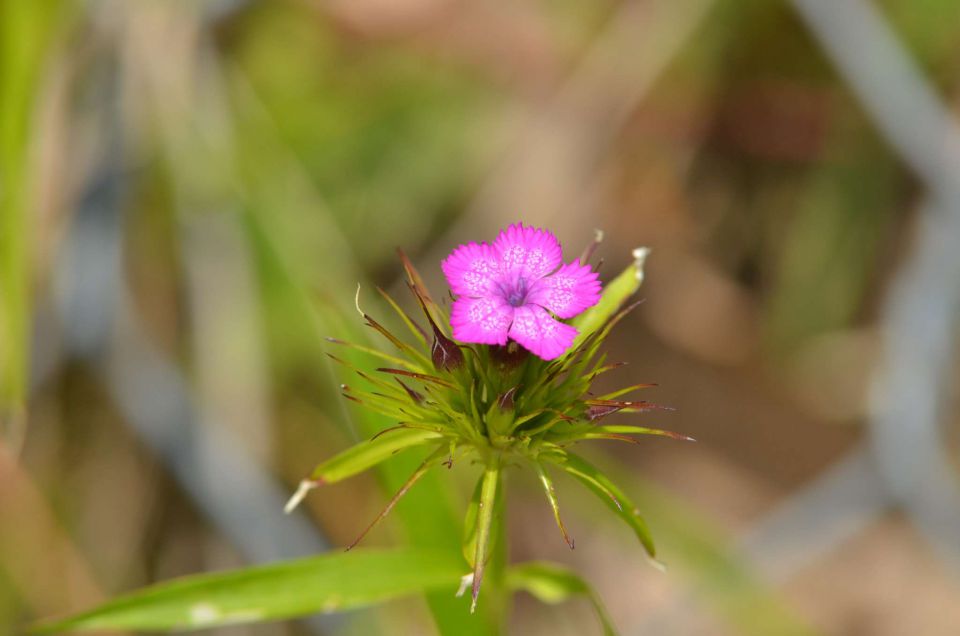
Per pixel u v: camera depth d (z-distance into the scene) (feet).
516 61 1.98
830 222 2.05
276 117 1.87
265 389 1.63
